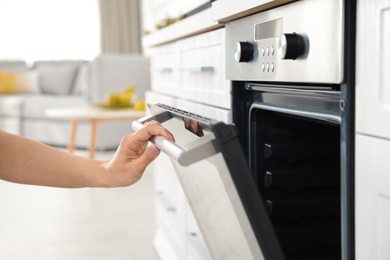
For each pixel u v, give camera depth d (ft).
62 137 20.17
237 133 2.55
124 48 27.27
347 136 3.00
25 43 27.07
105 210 11.73
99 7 26.94
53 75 23.39
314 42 3.26
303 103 3.74
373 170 2.77
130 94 16.46
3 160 4.06
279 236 4.67
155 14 11.60
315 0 3.25
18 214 11.58
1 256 9.00
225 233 3.13
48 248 9.35
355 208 2.96
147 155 3.75
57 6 27.17
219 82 5.27
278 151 4.66
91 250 9.21
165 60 8.09
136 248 9.26
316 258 4.73
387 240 2.67
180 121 3.23
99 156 18.48
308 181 4.69
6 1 26.78
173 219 7.54
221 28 5.20
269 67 3.95
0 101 21.75
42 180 4.07
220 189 2.88
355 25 2.93
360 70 2.87
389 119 2.61
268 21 3.96
